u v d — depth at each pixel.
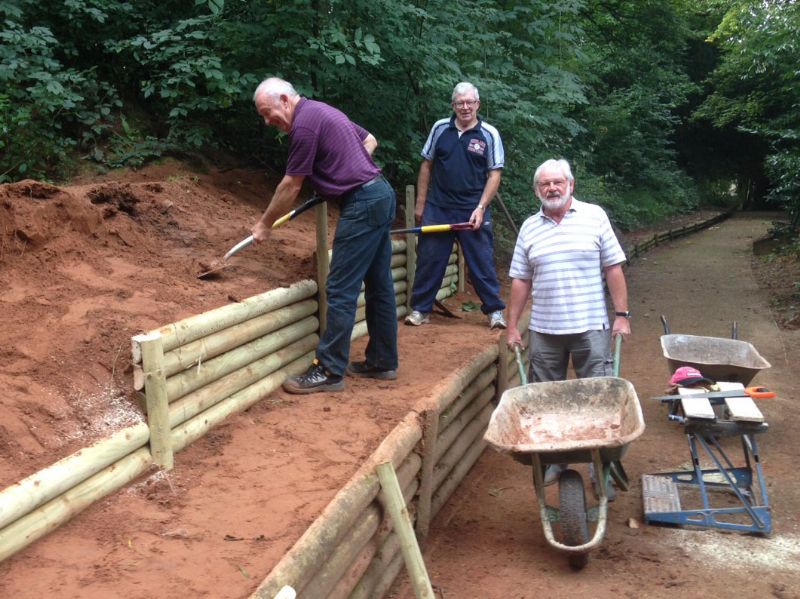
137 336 3.32
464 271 8.04
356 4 7.28
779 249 15.18
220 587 2.53
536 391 4.23
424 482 4.10
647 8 21.52
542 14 9.82
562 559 3.99
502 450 3.62
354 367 4.86
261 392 4.25
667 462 5.32
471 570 3.88
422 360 5.25
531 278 4.66
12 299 3.86
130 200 5.39
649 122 24.22
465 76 8.33
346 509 3.04
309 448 3.69
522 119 9.10
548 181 4.39
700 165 31.81
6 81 7.05
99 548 2.72
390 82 8.20
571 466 5.27
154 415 3.31
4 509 2.54
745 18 13.60
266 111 4.24
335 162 4.34
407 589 3.68
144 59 7.93
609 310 10.27
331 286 4.45
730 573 3.82
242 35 7.03
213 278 4.68
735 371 5.60
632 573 3.83
